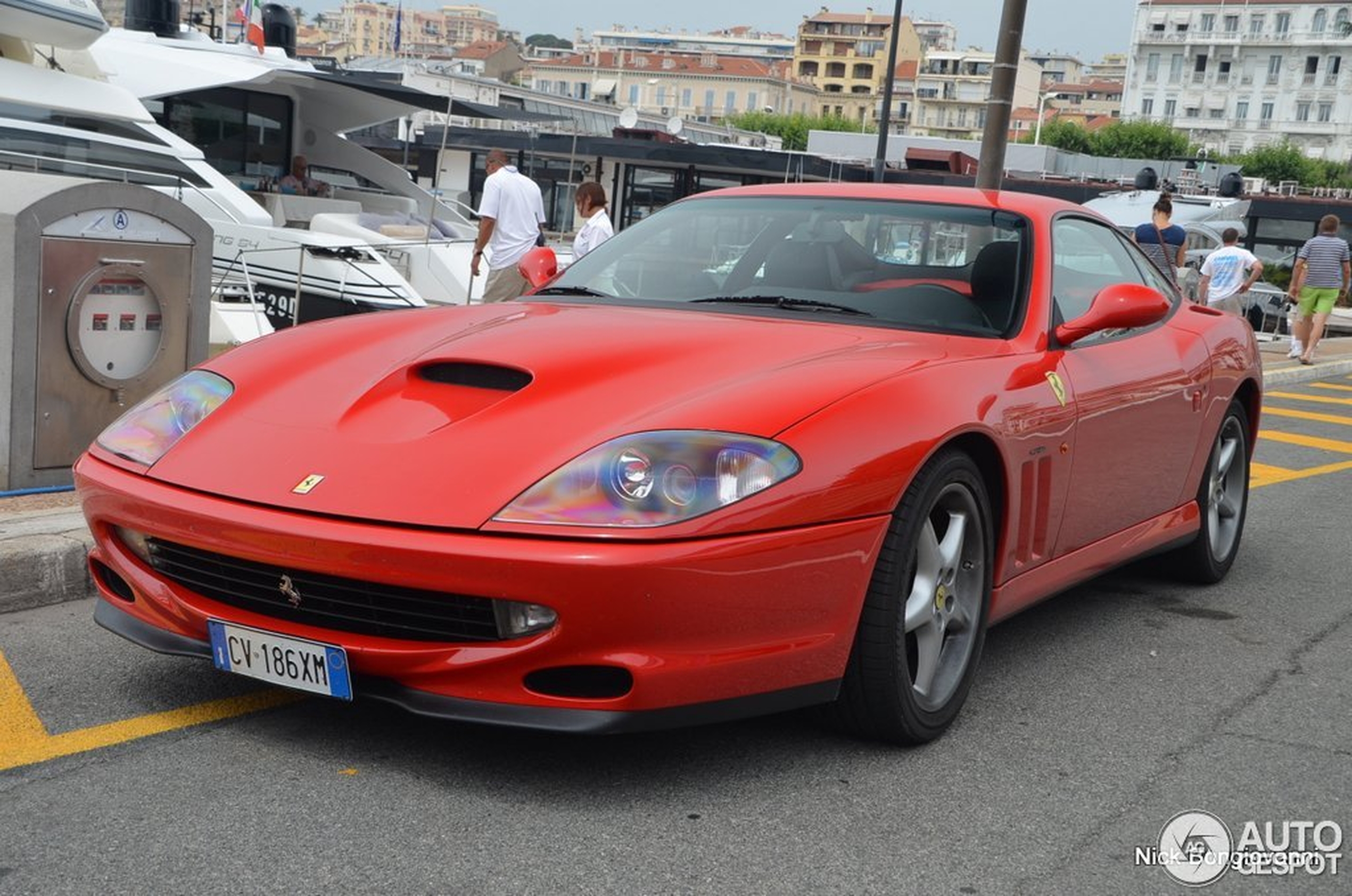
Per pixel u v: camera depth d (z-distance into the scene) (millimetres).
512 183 9664
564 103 32875
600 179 28734
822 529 2586
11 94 9781
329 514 2502
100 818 2438
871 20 177375
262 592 2674
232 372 3061
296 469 2635
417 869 2283
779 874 2342
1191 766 3006
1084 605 4438
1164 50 137000
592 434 2549
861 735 2953
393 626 2545
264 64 13609
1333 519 6395
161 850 2316
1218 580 4844
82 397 4805
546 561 2357
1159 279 4570
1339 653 4027
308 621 2635
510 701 2502
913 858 2439
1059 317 3600
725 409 2613
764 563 2490
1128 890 2369
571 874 2295
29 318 4602
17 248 4531
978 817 2643
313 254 10797
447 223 13602
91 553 3029
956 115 174375
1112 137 98062
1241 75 134125
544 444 2555
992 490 3188
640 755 2840
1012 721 3225
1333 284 15719
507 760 2773
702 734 2982
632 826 2492
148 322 4949
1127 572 4965
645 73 171000
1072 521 3574
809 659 2646
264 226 11047
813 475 2578
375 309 10555
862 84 177625
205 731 2877
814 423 2641
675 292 3604
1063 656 3818
